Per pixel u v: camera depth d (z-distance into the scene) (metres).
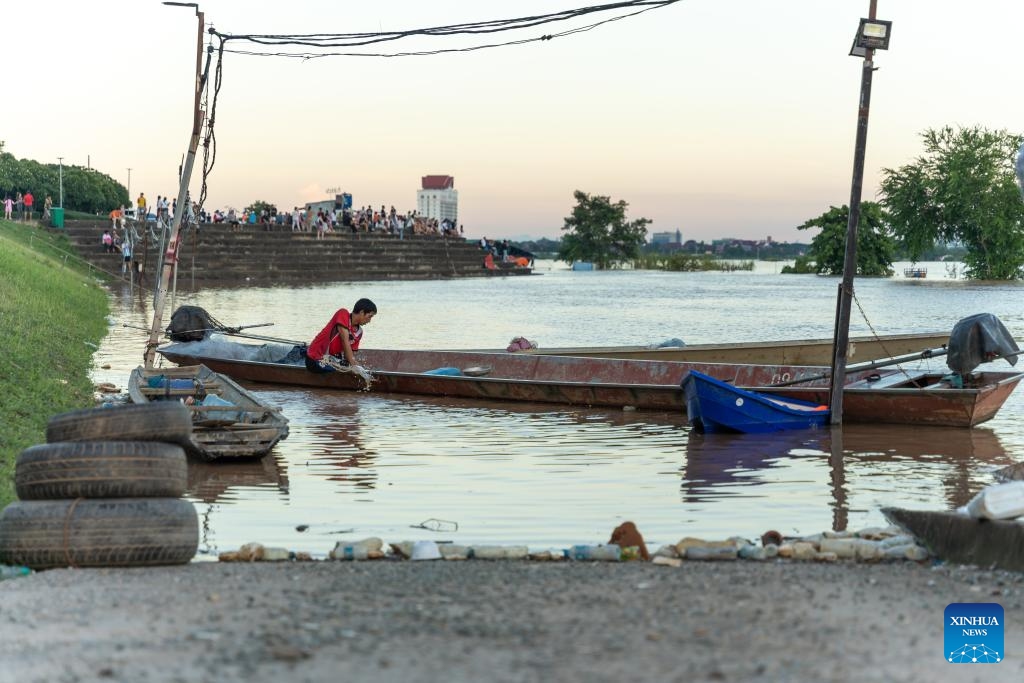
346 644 5.04
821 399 15.35
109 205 89.50
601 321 36.66
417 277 70.81
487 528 8.93
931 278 88.44
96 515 6.94
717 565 7.01
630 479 11.18
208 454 11.88
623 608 5.74
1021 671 4.78
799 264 101.75
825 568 6.89
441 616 5.55
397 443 13.55
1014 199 73.62
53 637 5.25
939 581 6.54
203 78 17.62
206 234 60.56
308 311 37.66
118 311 34.78
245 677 4.57
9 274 25.27
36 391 13.77
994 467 11.93
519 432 14.43
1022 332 31.92
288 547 8.21
